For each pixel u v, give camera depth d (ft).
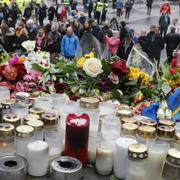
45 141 4.89
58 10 53.11
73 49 24.54
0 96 6.19
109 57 8.86
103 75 7.53
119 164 4.77
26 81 7.41
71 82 7.52
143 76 7.75
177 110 6.61
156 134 5.07
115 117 5.34
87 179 4.82
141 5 79.05
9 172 4.23
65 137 4.93
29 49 8.95
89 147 5.05
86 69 7.29
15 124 4.93
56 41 25.67
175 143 4.95
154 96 7.47
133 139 4.91
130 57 8.48
